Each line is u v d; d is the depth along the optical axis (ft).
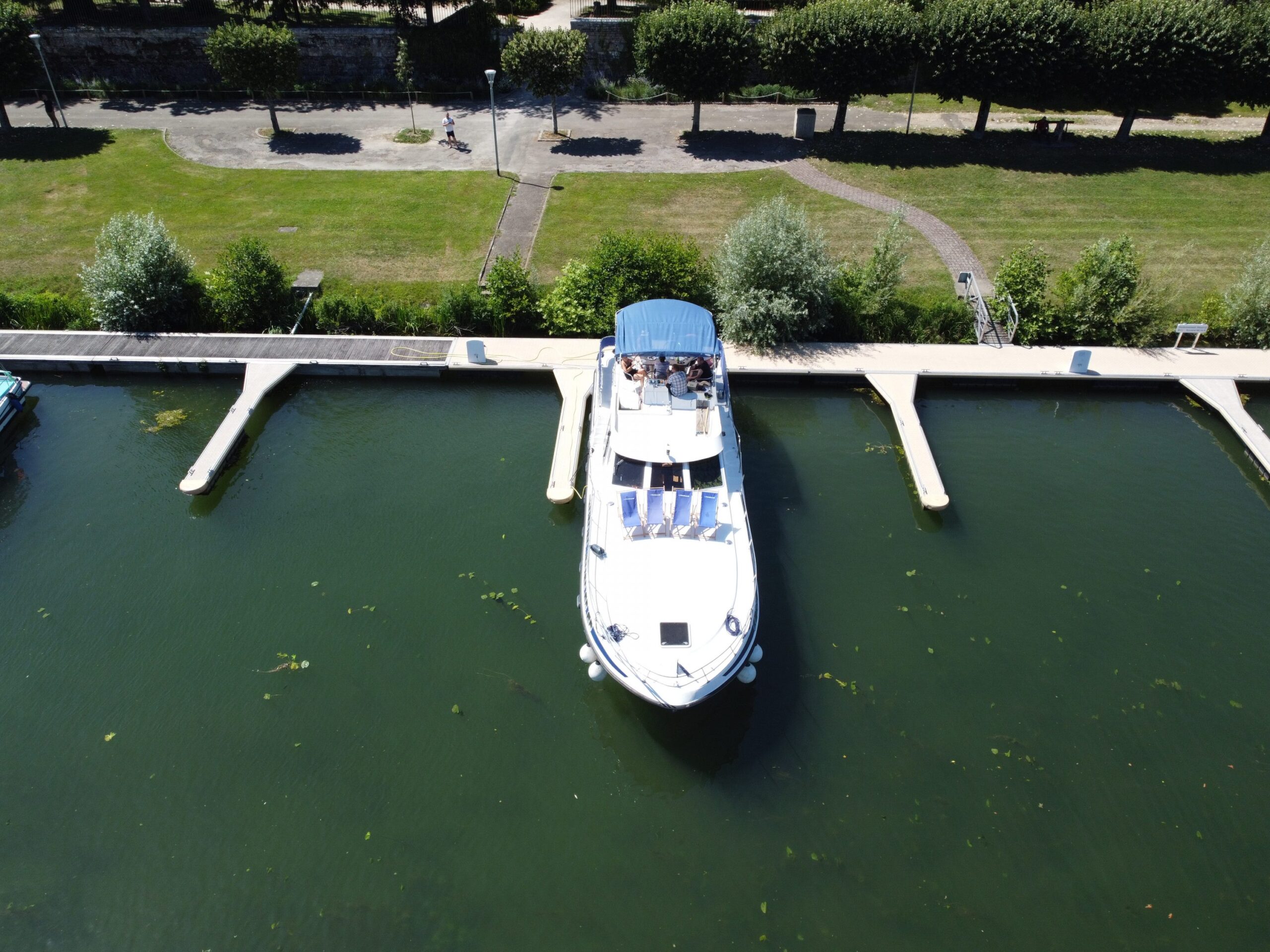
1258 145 105.19
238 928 35.47
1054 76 100.73
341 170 98.32
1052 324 71.26
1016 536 53.98
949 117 115.44
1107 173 97.96
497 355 69.00
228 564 51.96
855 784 40.42
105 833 38.65
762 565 51.52
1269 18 95.61
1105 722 42.98
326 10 135.44
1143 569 51.65
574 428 61.36
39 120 110.52
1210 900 36.32
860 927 35.37
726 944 34.86
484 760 41.47
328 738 42.32
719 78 102.22
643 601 43.32
